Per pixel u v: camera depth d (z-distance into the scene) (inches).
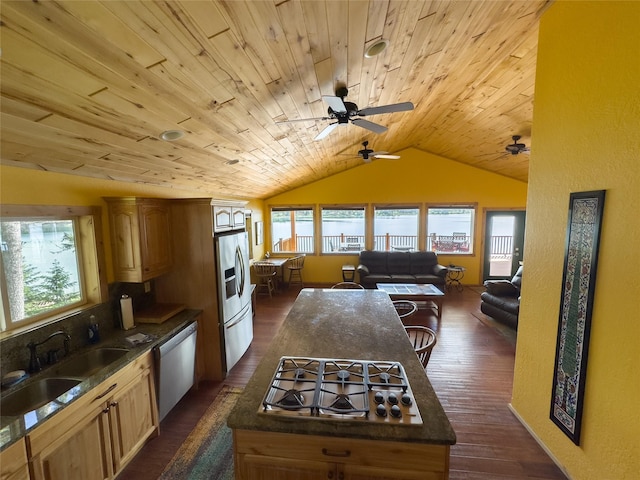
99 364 90.8
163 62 56.4
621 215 62.2
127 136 78.6
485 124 179.2
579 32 73.6
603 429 67.2
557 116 82.4
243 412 55.9
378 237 293.4
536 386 92.0
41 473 58.2
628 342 60.9
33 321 83.4
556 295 82.9
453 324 187.9
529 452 88.1
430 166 279.0
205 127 89.5
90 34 44.7
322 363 70.6
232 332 134.7
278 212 298.0
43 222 86.8
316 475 54.0
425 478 51.4
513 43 104.5
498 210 276.5
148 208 107.9
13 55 43.4
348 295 129.7
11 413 69.6
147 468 84.0
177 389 105.9
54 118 60.9
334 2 57.6
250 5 51.0
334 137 163.8
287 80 81.6
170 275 125.6
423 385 63.4
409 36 82.2
